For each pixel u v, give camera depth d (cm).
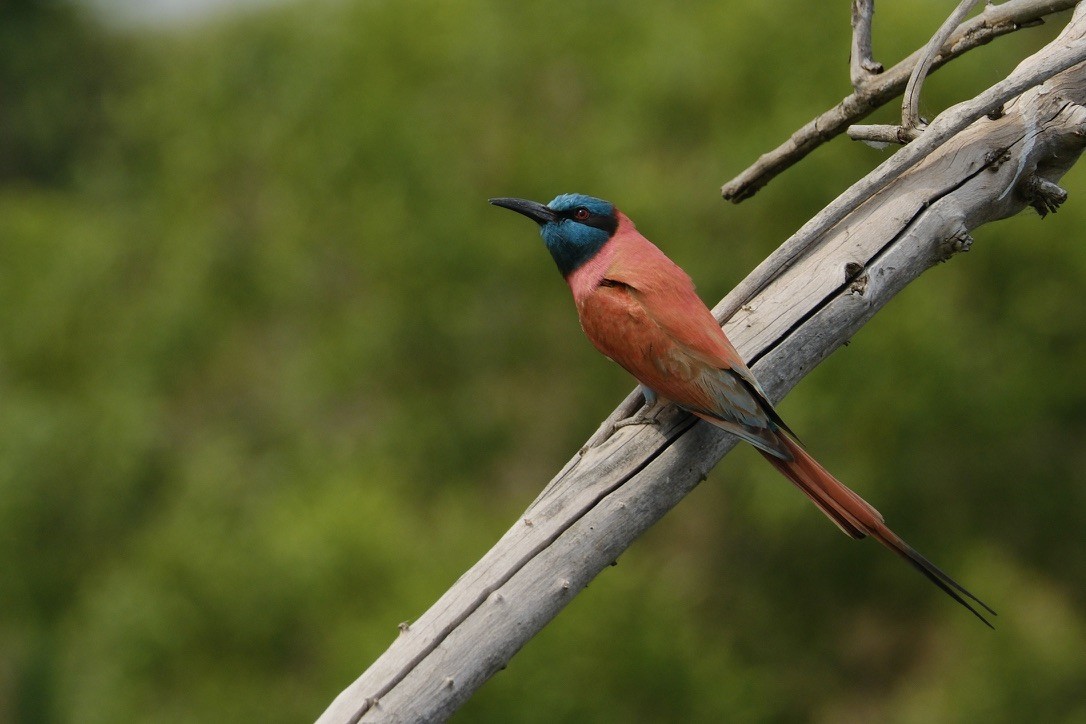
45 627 1970
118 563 1838
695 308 541
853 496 489
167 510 1811
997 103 506
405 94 1705
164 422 1938
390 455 1667
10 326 2017
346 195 1703
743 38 1542
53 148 3161
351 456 1672
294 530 1410
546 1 1717
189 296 1847
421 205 1630
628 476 488
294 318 1870
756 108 1563
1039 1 554
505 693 1266
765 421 506
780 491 1537
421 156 1642
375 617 1317
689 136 1620
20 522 1856
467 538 1476
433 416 1667
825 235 534
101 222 2178
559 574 461
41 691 1970
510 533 469
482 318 1675
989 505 1761
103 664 1492
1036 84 506
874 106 584
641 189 1545
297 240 1744
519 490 1711
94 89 3206
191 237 1875
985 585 1622
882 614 1741
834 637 1741
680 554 1752
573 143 1667
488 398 1698
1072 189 1594
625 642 1354
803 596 1730
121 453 1859
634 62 1620
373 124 1658
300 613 1367
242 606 1373
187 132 1977
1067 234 1588
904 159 509
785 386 523
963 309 1650
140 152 2312
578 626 1338
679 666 1364
